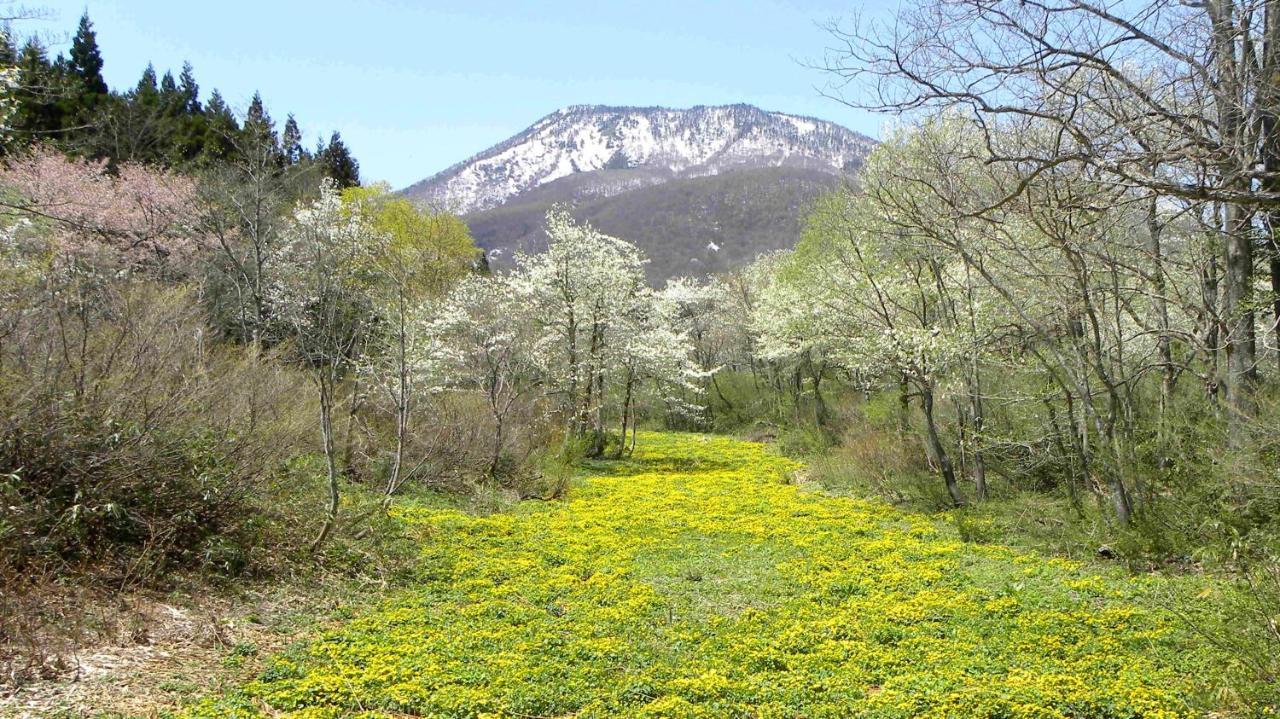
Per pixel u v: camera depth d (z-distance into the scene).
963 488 21.98
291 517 12.88
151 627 9.05
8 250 14.82
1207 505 13.16
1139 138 9.24
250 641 9.38
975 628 11.09
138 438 10.48
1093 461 16.44
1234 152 8.80
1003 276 15.94
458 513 18.72
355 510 14.20
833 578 13.98
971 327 19.25
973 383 20.03
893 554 15.94
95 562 9.98
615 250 35.94
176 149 32.16
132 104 33.38
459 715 7.84
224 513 11.79
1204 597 10.90
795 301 29.58
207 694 7.76
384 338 19.31
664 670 9.38
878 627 11.09
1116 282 14.17
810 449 32.66
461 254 41.12
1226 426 13.39
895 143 19.36
